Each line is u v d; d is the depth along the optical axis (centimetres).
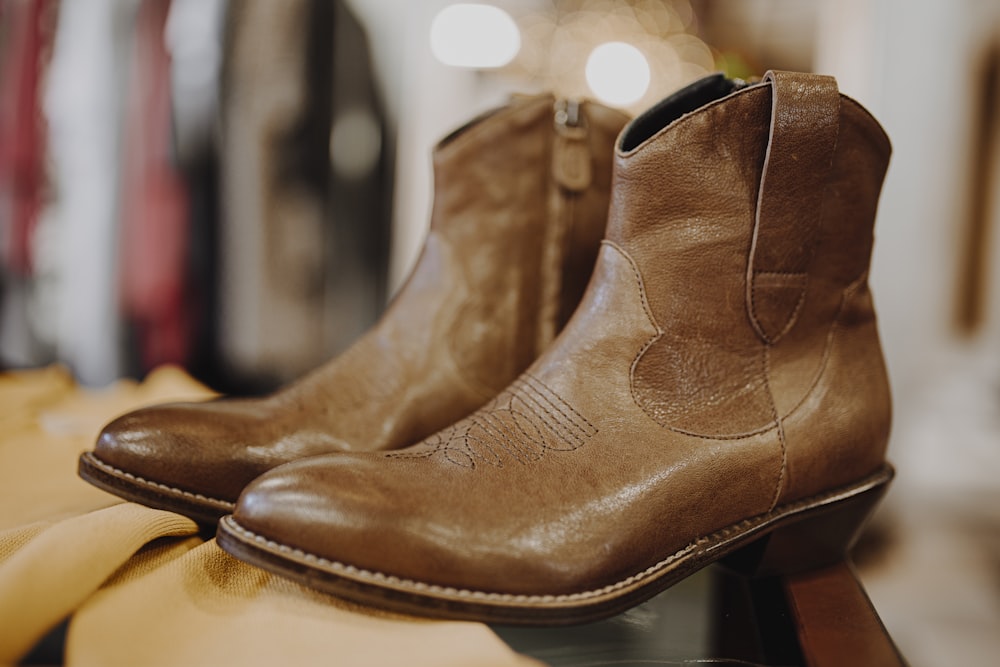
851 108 47
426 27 197
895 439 175
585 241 67
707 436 46
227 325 138
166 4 135
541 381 48
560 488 43
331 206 154
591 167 67
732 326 47
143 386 113
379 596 39
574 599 41
